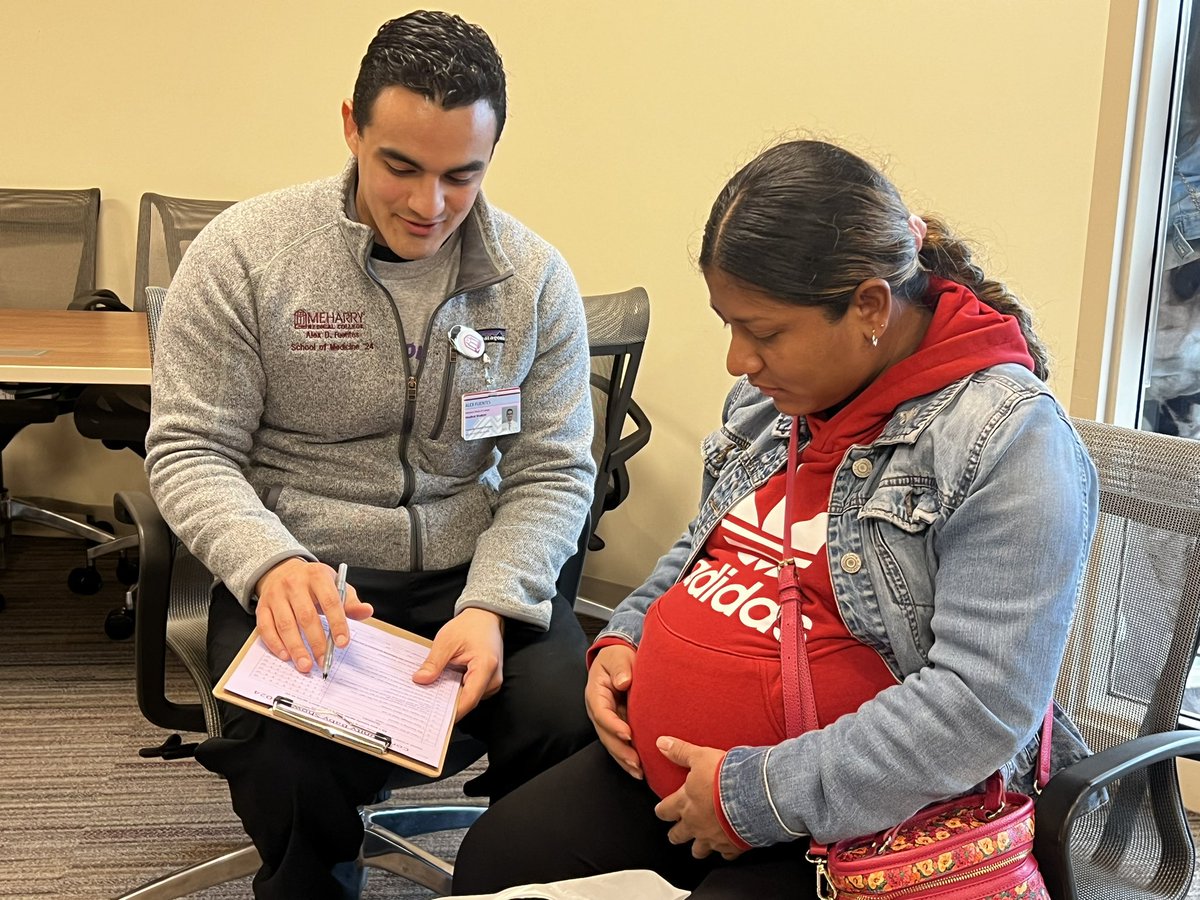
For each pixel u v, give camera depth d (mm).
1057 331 2420
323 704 1344
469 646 1494
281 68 3555
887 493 1115
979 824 1068
